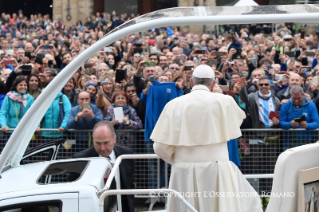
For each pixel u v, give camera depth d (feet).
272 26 237.66
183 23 35.65
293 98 79.51
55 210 37.99
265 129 78.18
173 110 43.24
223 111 42.91
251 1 189.88
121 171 53.36
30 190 35.17
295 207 34.42
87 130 79.25
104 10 372.99
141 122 81.51
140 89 91.81
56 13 346.54
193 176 42.45
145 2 373.20
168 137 43.21
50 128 82.12
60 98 83.82
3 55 152.66
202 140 42.47
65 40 211.61
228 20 35.35
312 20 34.78
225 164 42.57
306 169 34.88
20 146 44.57
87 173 40.14
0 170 37.73
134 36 197.88
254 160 79.05
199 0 322.55
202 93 43.73
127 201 51.78
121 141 80.48
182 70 97.91
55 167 44.55
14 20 302.25
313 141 79.00
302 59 131.03
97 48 36.50
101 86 82.43
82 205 34.71
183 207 41.91
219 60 120.88
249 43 184.03
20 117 83.56
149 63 93.25
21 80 83.92
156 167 79.66
